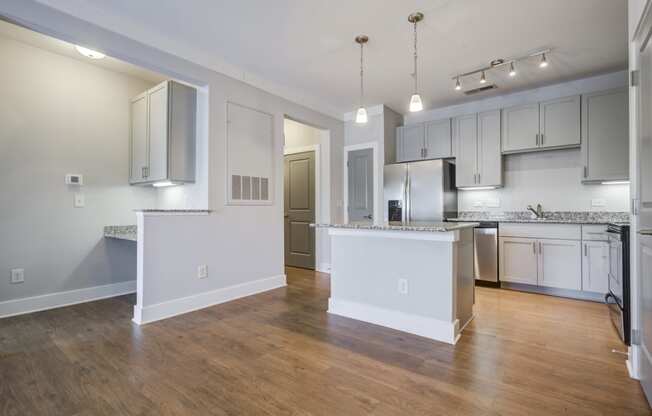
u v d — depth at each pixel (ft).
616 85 12.10
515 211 14.10
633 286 6.15
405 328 8.39
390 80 12.79
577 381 5.98
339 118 16.62
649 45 5.20
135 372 6.37
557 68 11.69
